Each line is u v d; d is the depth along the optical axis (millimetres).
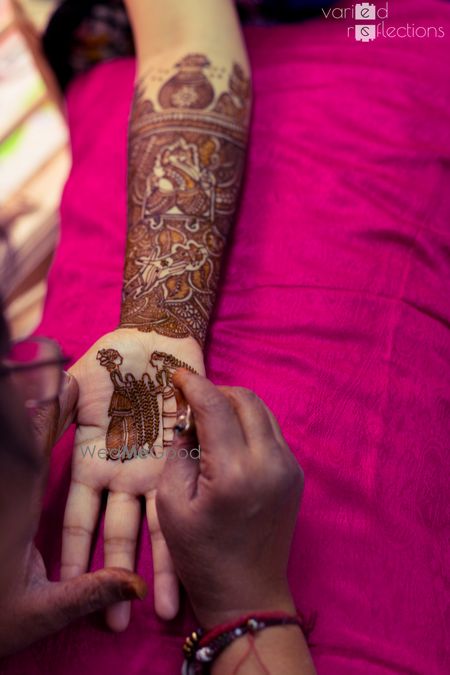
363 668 644
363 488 694
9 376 571
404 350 746
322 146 845
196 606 647
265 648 632
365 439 711
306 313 766
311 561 673
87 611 638
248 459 630
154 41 855
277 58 909
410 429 719
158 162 808
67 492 711
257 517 631
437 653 658
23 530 601
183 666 648
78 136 963
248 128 854
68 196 908
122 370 726
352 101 862
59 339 800
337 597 663
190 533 634
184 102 821
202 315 760
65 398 701
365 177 819
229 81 836
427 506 699
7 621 637
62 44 991
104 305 809
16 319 1263
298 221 811
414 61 880
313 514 687
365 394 727
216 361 760
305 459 705
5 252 622
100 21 962
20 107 1321
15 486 564
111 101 953
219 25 852
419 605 667
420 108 855
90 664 657
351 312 761
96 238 862
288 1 938
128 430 714
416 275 776
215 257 785
